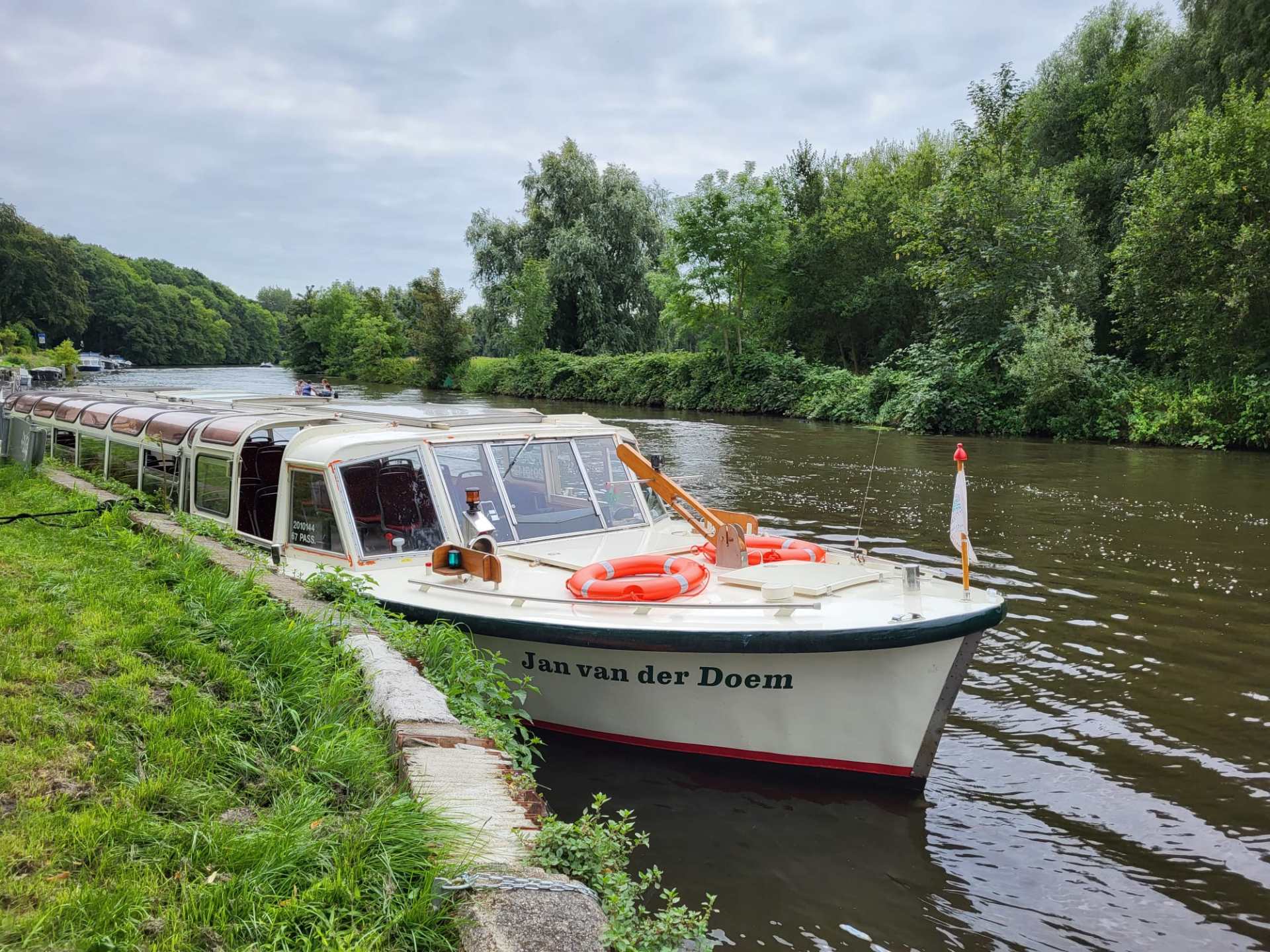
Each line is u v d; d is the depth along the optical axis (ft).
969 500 48.44
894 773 17.17
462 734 12.41
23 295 296.10
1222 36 91.61
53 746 10.50
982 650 24.86
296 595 18.08
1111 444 80.18
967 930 12.97
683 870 14.47
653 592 18.25
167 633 14.42
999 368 94.17
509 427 23.85
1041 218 96.73
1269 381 76.28
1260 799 16.75
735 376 128.88
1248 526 41.16
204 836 9.25
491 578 19.36
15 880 8.11
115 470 31.96
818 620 16.79
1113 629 26.55
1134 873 14.43
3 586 15.96
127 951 7.52
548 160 166.91
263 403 32.91
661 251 166.91
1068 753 18.76
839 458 68.13
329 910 8.38
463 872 8.91
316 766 11.32
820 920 13.12
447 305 192.13
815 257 131.44
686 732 17.97
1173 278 83.66
